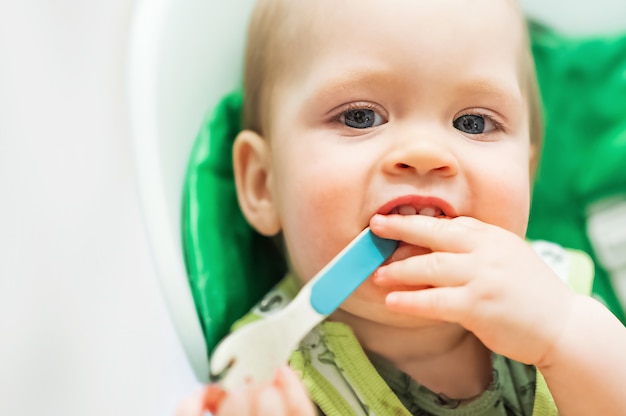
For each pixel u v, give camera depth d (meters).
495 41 0.70
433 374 0.75
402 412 0.72
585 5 0.97
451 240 0.62
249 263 0.87
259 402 0.54
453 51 0.67
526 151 0.73
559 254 0.90
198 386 0.86
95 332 0.98
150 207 0.76
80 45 1.14
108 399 0.94
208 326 0.79
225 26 0.86
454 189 0.65
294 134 0.71
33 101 1.08
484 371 0.76
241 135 0.83
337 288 0.60
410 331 0.73
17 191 1.03
